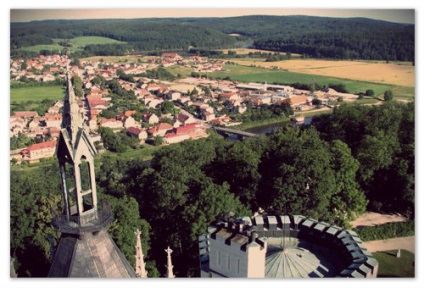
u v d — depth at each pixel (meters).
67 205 32.53
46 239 70.00
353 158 87.62
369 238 79.88
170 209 80.06
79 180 31.45
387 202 94.44
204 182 80.56
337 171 83.88
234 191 86.62
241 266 31.89
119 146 192.75
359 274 31.75
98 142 197.88
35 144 168.12
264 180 83.50
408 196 89.00
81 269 31.78
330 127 119.81
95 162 167.62
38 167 157.50
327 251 36.22
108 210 33.41
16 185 101.12
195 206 71.81
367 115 115.94
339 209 81.62
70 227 31.73
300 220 38.81
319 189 75.62
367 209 93.06
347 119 116.62
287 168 76.81
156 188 82.38
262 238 32.50
